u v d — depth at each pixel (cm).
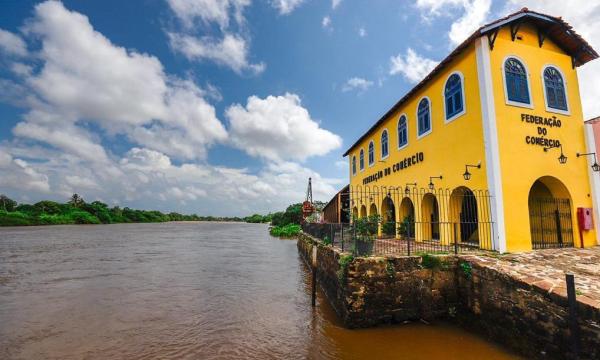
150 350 839
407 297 905
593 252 1066
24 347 864
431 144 1420
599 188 1238
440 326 894
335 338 840
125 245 3397
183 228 8006
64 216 7981
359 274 888
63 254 2630
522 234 1073
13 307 1209
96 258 2434
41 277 1739
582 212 1185
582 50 1291
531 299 690
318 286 1492
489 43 1157
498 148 1091
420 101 1528
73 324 1031
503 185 1073
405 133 1677
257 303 1246
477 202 1131
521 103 1161
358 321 877
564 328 610
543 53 1256
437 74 1395
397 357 740
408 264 916
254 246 3409
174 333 951
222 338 909
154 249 3059
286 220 6266
